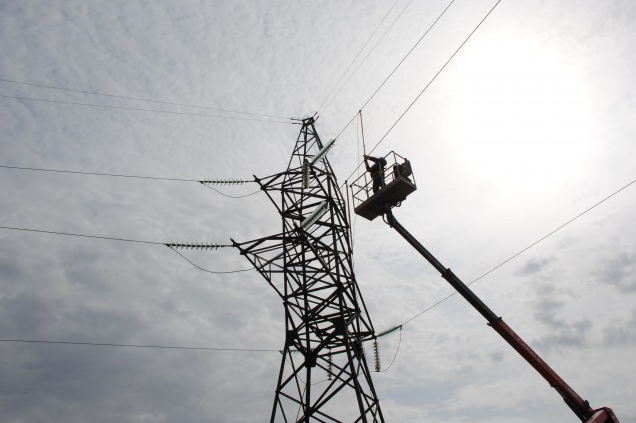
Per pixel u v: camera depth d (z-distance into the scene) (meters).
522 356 19.77
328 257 23.80
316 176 25.88
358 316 22.36
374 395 20.50
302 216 24.67
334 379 20.06
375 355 22.78
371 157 23.52
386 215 22.53
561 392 19.03
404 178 21.53
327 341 21.52
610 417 18.38
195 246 23.14
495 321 20.22
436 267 21.47
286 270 23.25
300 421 20.45
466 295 20.80
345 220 25.23
